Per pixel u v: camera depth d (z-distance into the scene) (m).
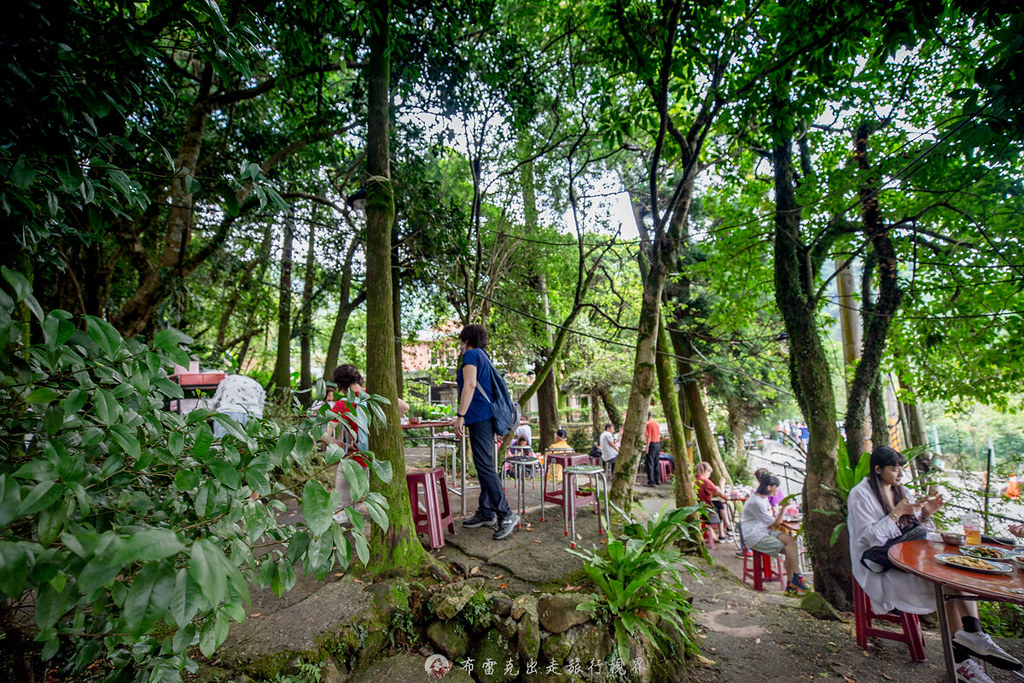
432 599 3.28
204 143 7.04
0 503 0.95
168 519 1.56
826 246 5.69
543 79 6.86
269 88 6.02
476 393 4.23
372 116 4.14
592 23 5.74
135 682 1.48
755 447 16.50
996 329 5.49
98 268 5.12
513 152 8.09
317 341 18.36
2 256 1.62
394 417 3.74
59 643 1.39
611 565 3.49
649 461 11.95
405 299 9.70
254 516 1.38
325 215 9.30
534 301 9.90
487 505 4.38
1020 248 4.76
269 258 10.41
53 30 1.49
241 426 1.39
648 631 3.30
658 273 5.29
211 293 10.51
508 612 3.19
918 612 3.49
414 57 5.65
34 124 1.44
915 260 5.48
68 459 1.17
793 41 4.41
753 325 12.19
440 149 7.77
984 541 3.75
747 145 6.67
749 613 4.71
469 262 8.21
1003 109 2.31
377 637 3.09
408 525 3.68
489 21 5.38
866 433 5.93
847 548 4.82
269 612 3.13
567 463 5.57
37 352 1.20
